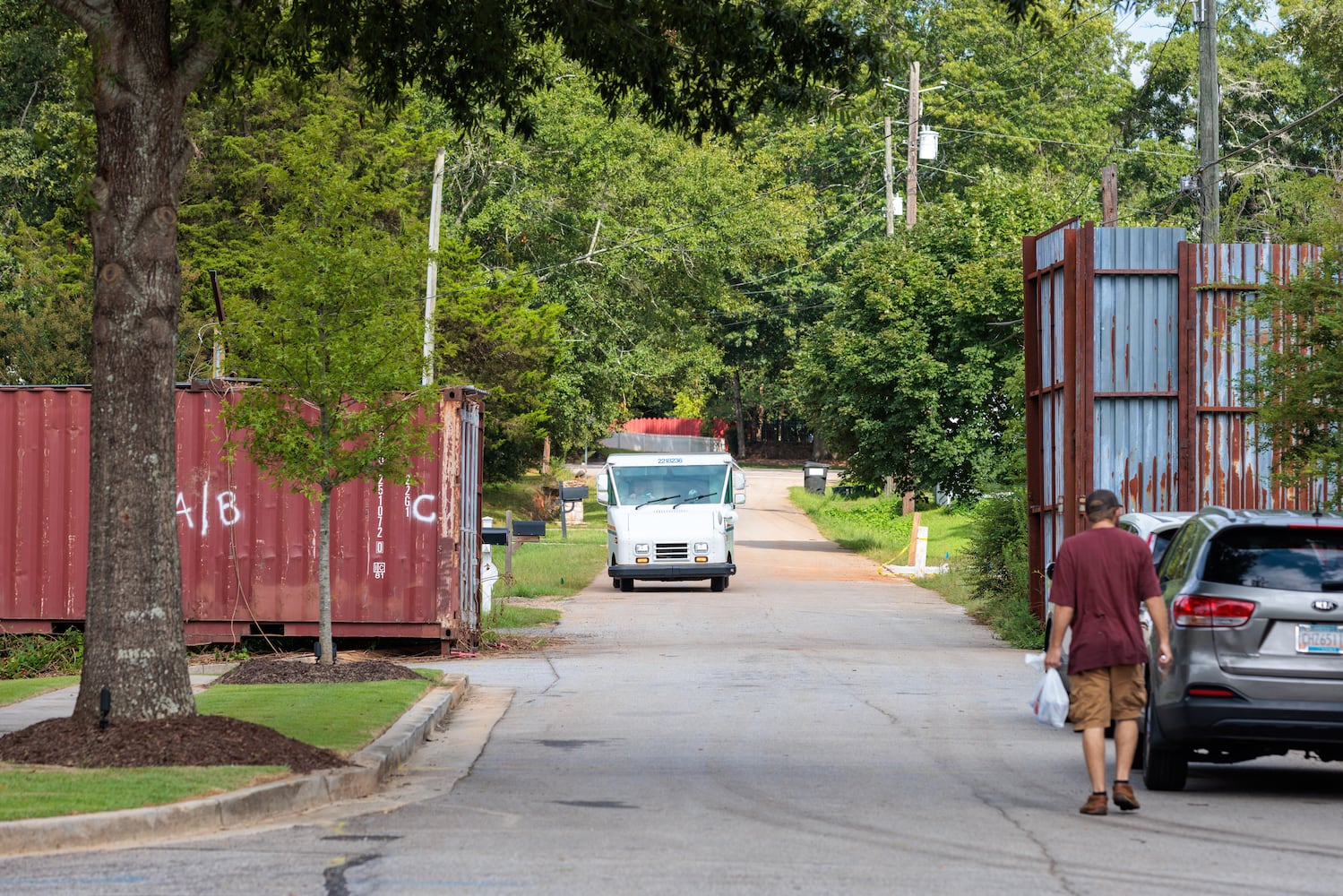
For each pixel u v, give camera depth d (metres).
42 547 59.72
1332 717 29.59
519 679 53.19
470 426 63.03
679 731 40.34
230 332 49.00
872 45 41.88
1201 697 30.14
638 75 43.97
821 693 49.22
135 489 32.22
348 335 48.41
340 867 23.20
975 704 46.34
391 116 48.62
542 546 142.38
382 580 59.53
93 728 31.34
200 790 27.72
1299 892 21.84
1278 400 45.09
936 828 26.81
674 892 21.53
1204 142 76.31
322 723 37.19
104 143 32.62
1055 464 66.12
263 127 134.38
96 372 32.44
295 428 49.81
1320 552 30.64
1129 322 63.41
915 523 119.69
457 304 124.44
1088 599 29.05
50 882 22.19
